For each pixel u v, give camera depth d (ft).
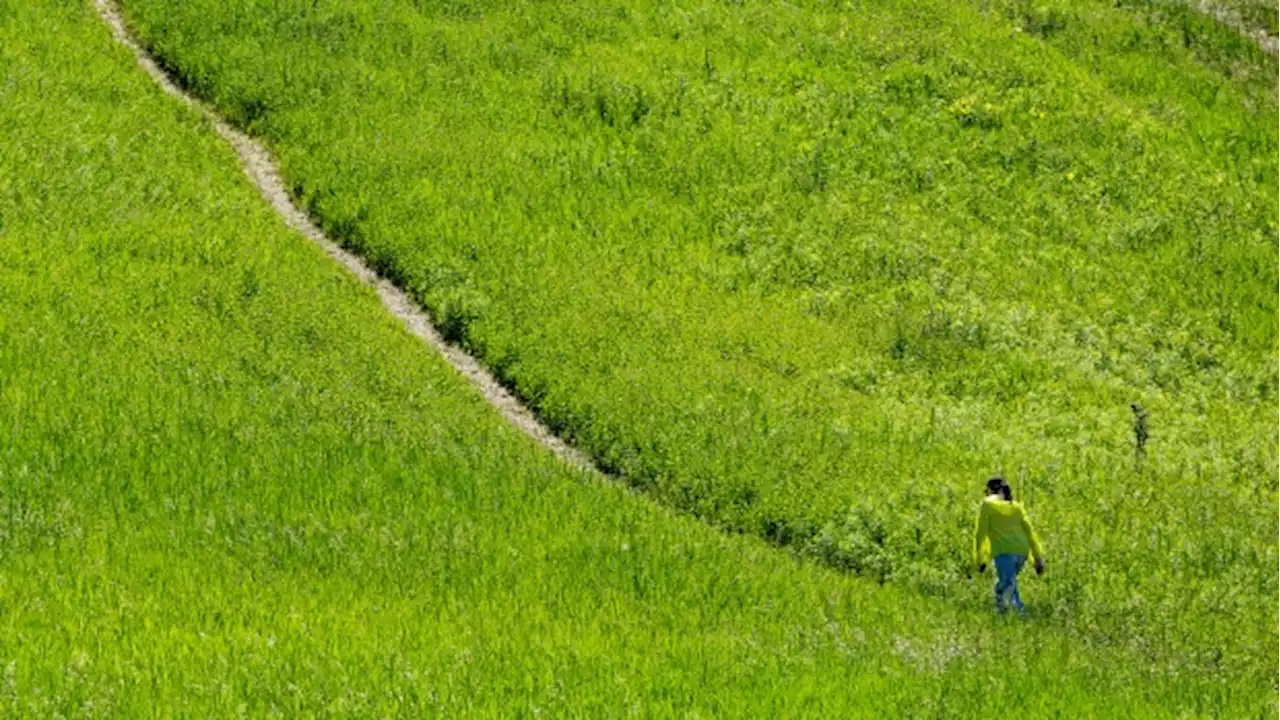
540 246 224.12
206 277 200.75
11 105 241.96
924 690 109.29
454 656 106.52
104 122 243.40
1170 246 250.37
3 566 119.34
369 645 107.04
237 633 107.34
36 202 216.33
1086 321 226.58
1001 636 130.62
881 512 160.35
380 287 213.25
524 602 125.08
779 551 152.66
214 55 268.82
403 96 262.26
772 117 265.75
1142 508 171.94
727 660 112.27
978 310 223.71
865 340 212.23
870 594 140.56
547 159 247.91
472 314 202.08
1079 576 151.43
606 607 125.80
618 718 96.07
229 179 236.02
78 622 107.24
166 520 135.03
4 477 138.31
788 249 233.96
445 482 153.28
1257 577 155.94
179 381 171.22
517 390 188.03
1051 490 175.52
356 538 135.85
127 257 205.05
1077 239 249.34
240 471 148.87
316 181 235.40
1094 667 123.34
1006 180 259.60
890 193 252.42
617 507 153.17
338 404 170.30
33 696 90.74
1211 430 202.59
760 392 188.14
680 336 202.59
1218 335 230.07
